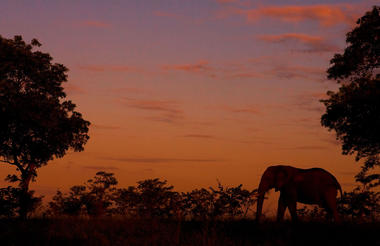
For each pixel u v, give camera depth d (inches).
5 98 1160.2
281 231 589.0
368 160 1113.4
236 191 677.9
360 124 1099.9
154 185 846.5
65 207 1011.9
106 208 1027.9
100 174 1059.9
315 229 595.8
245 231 594.2
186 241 510.9
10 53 1171.9
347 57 1131.3
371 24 1101.1
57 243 516.4
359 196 925.2
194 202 687.1
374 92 1071.0
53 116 1195.9
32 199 1034.1
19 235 544.1
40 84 1229.7
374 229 557.6
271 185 829.2
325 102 1160.8
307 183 816.9
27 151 1238.3
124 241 520.7
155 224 621.0
